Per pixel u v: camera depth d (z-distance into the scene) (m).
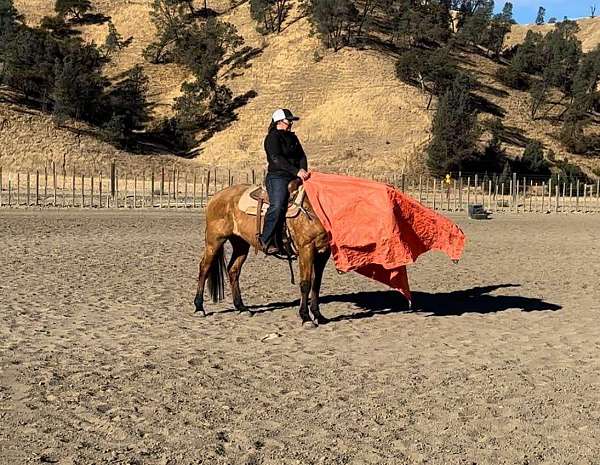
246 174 67.38
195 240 23.75
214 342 10.80
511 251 22.73
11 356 9.75
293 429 7.27
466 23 110.31
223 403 8.01
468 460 6.57
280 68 90.44
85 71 77.81
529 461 6.56
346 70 87.75
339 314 13.00
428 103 79.50
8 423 7.34
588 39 152.12
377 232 11.50
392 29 102.00
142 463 6.44
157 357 9.87
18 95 76.75
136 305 13.39
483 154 71.12
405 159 68.75
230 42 97.31
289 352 10.26
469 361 9.84
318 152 72.31
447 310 13.48
